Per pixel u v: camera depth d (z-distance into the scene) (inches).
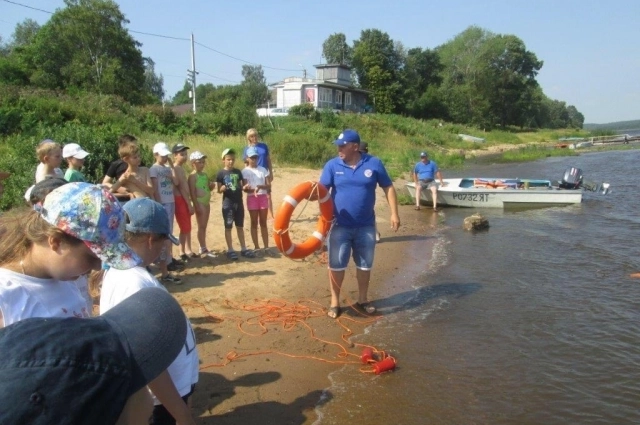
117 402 48.4
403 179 816.9
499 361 209.9
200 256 332.5
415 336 234.7
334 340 229.6
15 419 43.2
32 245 77.2
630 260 350.6
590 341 226.4
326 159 878.4
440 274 327.3
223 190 325.7
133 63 1950.1
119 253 69.2
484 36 2987.2
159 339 53.4
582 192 611.2
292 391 185.5
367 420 169.2
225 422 164.4
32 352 45.0
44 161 223.9
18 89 1038.4
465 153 1601.9
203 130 1149.7
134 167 257.0
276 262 332.8
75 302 89.8
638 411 173.3
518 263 349.1
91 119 981.2
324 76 2440.9
